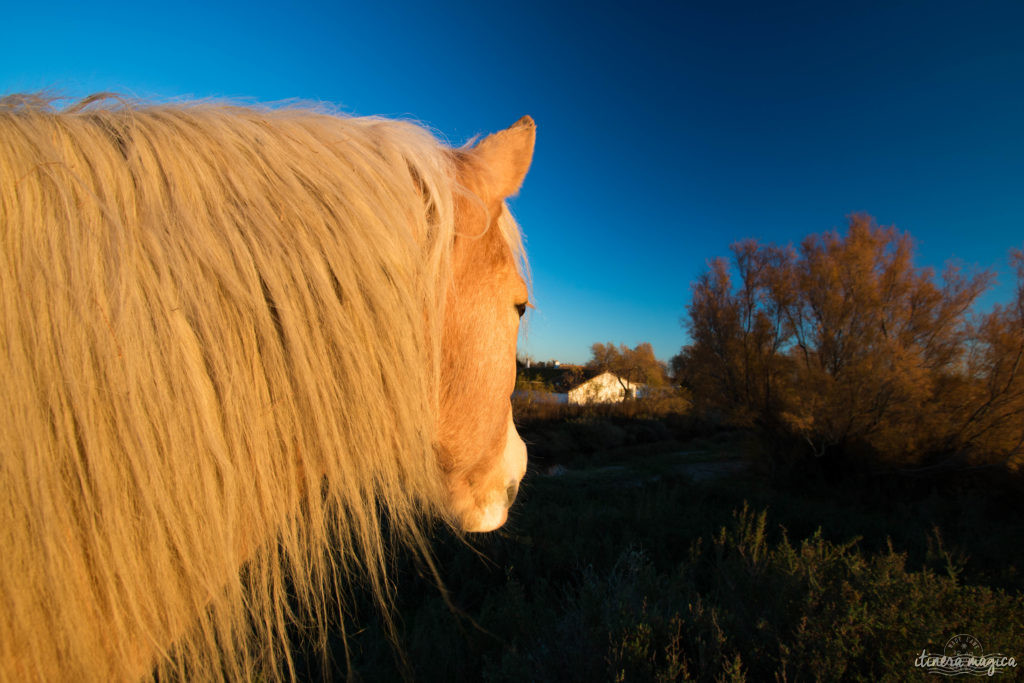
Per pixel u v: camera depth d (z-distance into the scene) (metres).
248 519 0.54
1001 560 4.03
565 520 5.25
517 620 2.74
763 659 1.99
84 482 0.44
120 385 0.45
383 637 2.61
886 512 6.82
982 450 6.68
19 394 0.42
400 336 0.59
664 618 2.30
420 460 0.65
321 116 0.69
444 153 0.78
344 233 0.57
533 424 19.73
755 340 9.16
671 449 16.94
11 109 0.55
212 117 0.60
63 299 0.45
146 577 0.47
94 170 0.50
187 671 0.60
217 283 0.51
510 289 0.82
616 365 34.75
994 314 7.20
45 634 0.43
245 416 0.50
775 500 7.13
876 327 7.77
